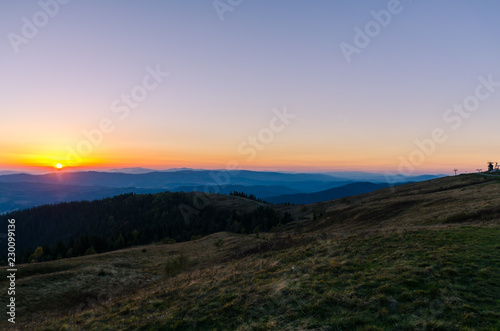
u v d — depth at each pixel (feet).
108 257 183.62
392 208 213.25
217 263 112.27
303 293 44.21
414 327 30.66
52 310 91.40
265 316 39.34
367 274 48.78
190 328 40.32
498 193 155.94
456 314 32.53
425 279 42.55
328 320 34.99
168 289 65.72
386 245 67.92
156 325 42.52
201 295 53.47
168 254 208.85
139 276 140.46
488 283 39.17
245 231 449.06
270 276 59.31
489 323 29.91
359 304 37.42
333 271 53.72
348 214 256.11
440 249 57.06
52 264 148.46
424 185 396.57
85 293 108.78
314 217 339.77
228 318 41.29
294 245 99.19
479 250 54.03
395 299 37.81
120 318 49.78
